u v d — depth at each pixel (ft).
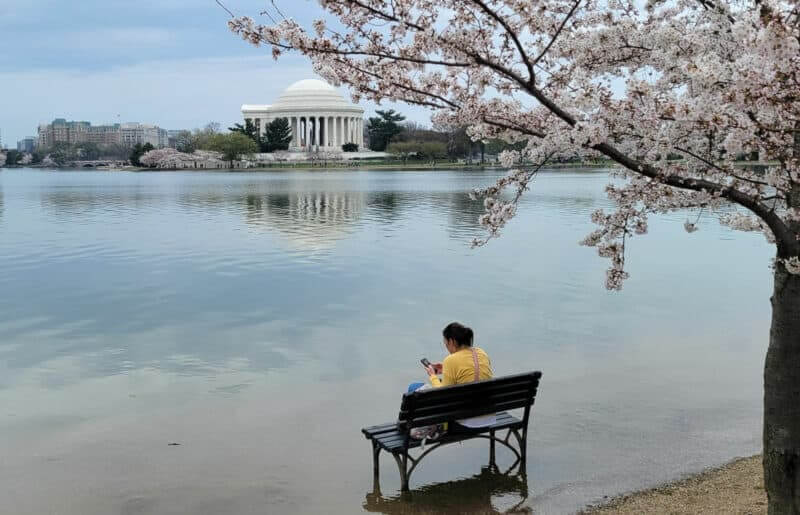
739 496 28.91
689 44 25.63
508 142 29.35
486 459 33.55
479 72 25.58
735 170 25.20
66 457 33.30
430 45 24.13
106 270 82.07
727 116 21.20
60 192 249.55
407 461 32.99
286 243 103.81
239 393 41.75
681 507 28.30
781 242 23.03
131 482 30.89
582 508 28.71
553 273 78.54
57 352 50.08
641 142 24.76
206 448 34.35
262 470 32.14
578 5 25.64
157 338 53.47
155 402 40.40
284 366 46.65
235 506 28.91
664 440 34.96
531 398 32.30
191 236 112.47
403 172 469.98
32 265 85.76
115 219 141.79
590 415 38.11
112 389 42.57
